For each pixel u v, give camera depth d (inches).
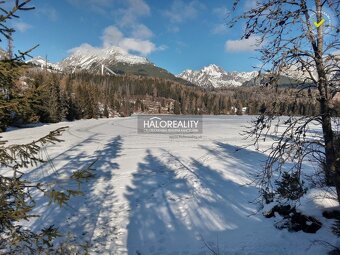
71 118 2778.1
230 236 316.5
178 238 333.1
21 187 149.6
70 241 309.7
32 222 356.5
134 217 390.0
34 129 1556.3
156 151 890.1
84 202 435.2
